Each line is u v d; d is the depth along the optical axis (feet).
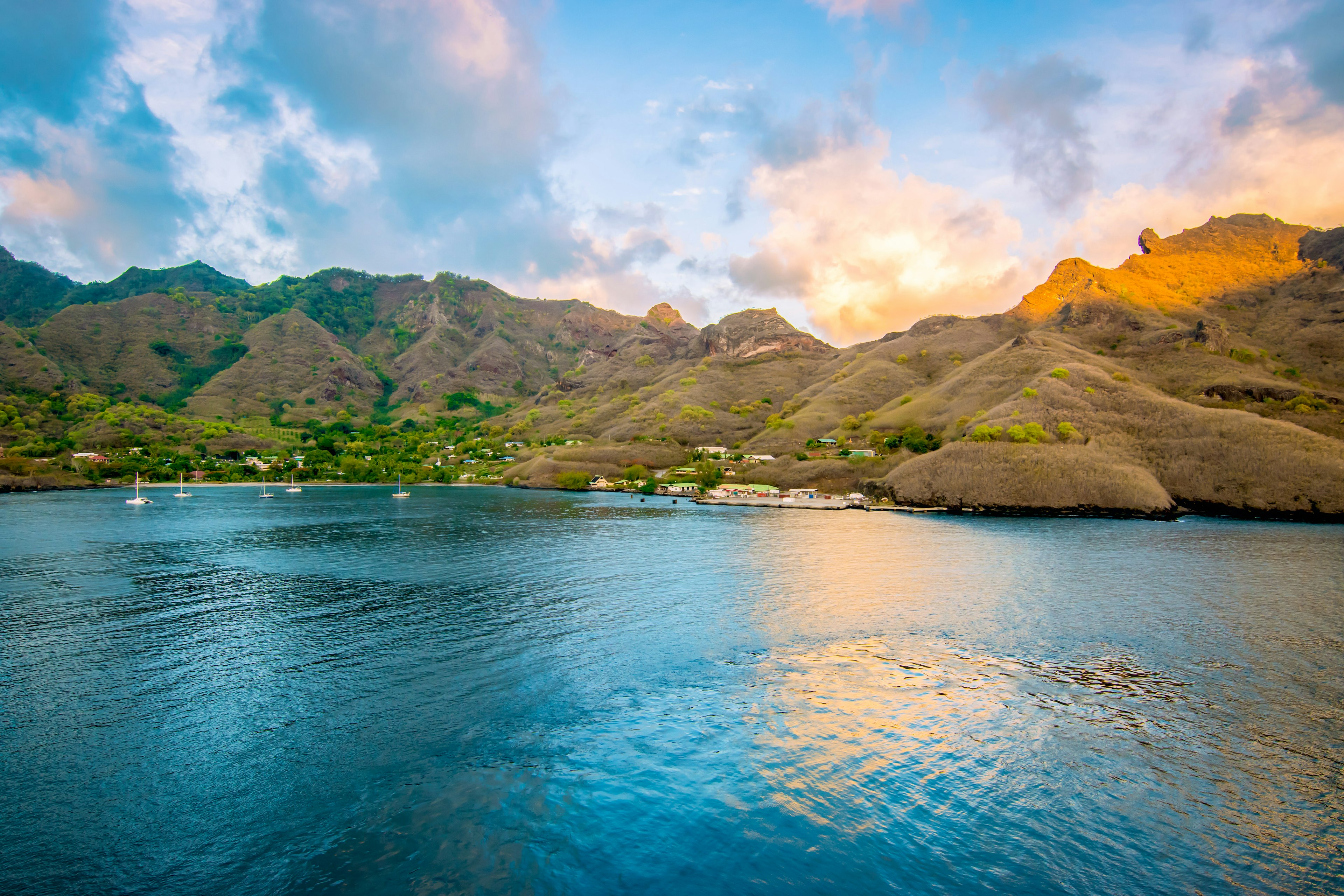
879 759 90.53
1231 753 93.40
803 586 205.16
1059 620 163.22
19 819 76.07
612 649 138.82
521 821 75.97
